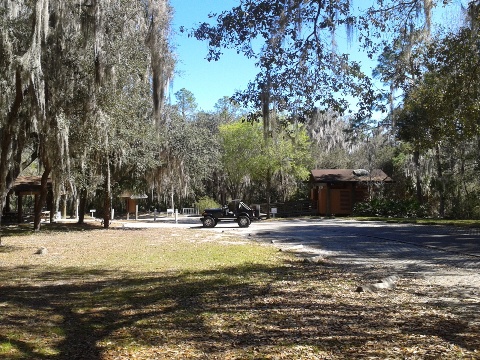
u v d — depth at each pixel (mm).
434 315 6590
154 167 26500
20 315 6812
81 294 8391
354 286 8852
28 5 14297
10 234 22734
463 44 15273
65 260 13148
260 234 22234
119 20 18281
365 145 45375
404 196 40125
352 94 10672
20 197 33375
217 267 11609
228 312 6969
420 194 35531
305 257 13352
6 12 14227
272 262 12406
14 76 15320
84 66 16984
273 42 10117
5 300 7855
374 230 23031
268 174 39625
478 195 32125
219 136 43938
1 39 13836
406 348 5137
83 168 20781
